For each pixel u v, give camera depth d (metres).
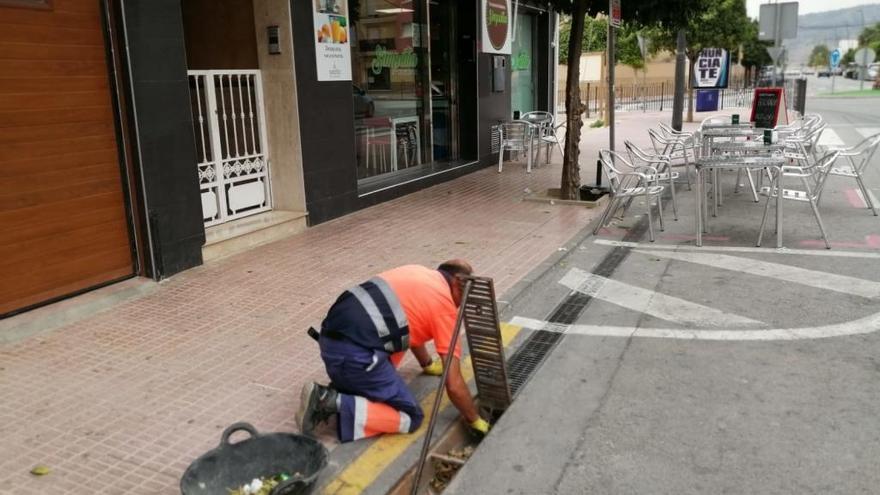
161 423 3.74
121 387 4.16
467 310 3.76
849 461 3.30
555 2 9.16
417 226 8.11
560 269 6.57
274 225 7.48
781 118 13.76
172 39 6.02
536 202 9.46
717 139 11.35
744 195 9.91
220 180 7.30
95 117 5.55
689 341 4.82
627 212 8.87
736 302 5.54
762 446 3.46
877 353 4.50
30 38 5.04
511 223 8.24
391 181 9.97
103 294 5.58
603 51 34.12
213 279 6.17
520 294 5.78
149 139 5.87
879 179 10.97
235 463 3.04
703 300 5.62
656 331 5.02
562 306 5.62
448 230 7.91
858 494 3.04
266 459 3.09
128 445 3.53
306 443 3.08
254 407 3.90
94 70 5.52
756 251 6.99
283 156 7.88
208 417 3.80
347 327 3.48
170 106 6.05
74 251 5.48
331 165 8.34
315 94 7.95
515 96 14.80
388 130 10.26
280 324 5.12
